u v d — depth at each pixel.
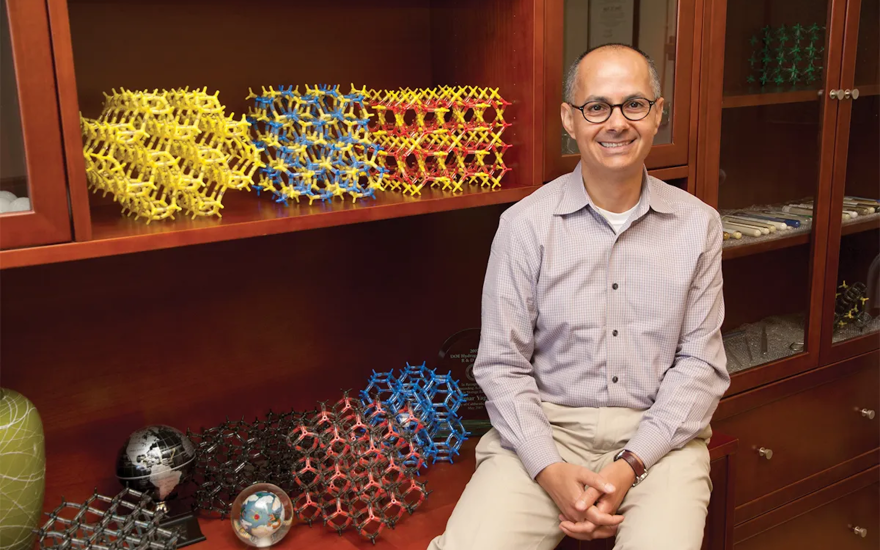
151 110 1.26
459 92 1.60
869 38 2.08
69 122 1.16
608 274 1.52
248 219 1.35
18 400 1.28
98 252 1.20
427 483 1.63
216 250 1.65
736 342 2.02
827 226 2.11
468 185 1.67
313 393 1.82
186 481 1.46
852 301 2.23
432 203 1.52
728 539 1.77
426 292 1.95
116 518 1.31
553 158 1.68
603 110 1.47
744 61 1.91
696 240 1.54
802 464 2.21
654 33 1.77
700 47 1.83
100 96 1.47
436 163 1.67
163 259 1.59
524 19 1.61
